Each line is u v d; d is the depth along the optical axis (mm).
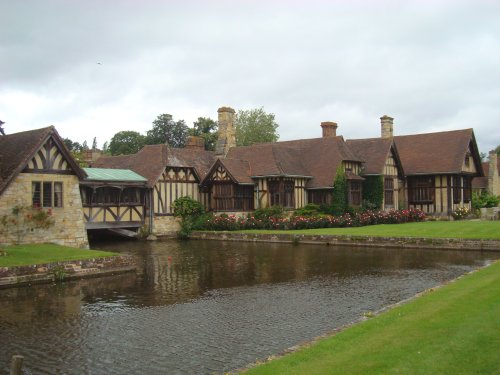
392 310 9727
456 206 35125
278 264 18719
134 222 29438
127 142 65625
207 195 33500
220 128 36875
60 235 20328
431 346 7039
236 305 12211
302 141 37438
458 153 34844
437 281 14656
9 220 18797
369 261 18859
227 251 23125
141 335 9812
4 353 8836
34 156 19688
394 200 35000
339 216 31188
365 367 6414
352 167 33625
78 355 8711
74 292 13992
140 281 15633
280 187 31453
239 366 8055
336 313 11195
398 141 38750
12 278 14766
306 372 6426
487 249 20844
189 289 14312
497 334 7352
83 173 21156
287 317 10961
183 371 7906
